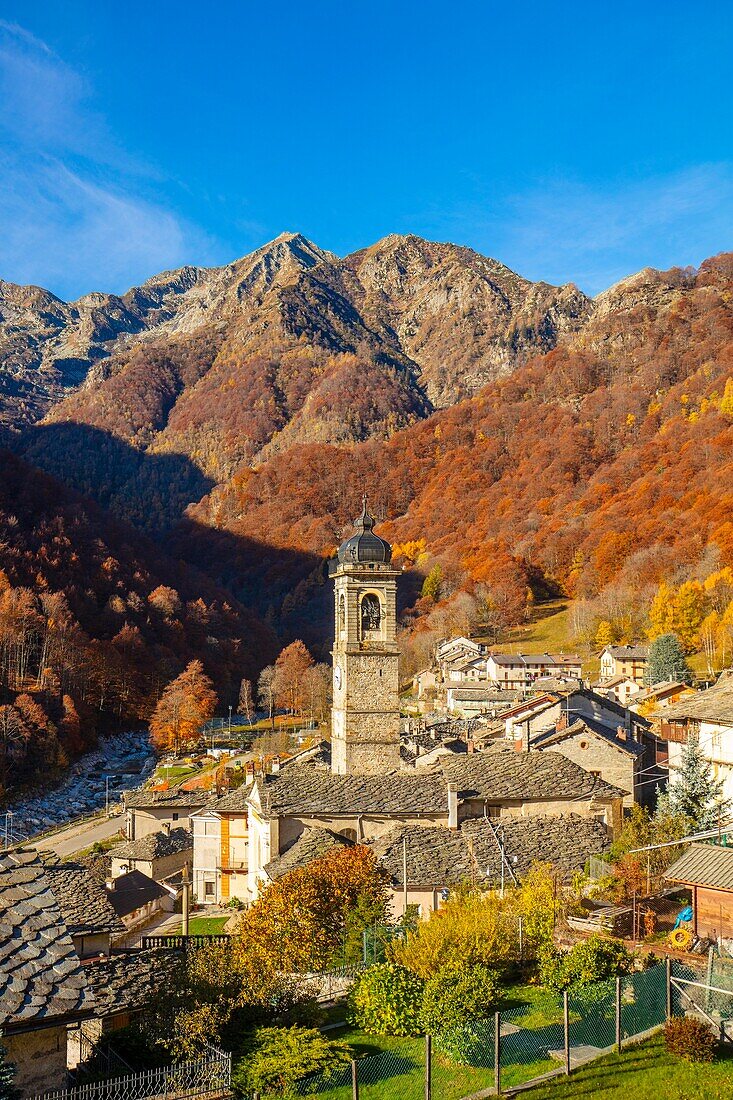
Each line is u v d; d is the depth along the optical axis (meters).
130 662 197.25
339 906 40.41
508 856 46.59
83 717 167.62
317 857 48.69
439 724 113.19
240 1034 29.20
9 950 22.69
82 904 43.22
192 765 141.62
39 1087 22.45
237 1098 25.61
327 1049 27.62
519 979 34.53
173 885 70.38
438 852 47.44
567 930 37.72
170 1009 28.84
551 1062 27.33
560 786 54.97
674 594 184.88
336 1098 25.58
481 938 34.81
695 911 33.97
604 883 41.38
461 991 30.42
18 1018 21.05
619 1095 25.23
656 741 80.94
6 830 113.25
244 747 153.75
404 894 44.44
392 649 67.62
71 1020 21.91
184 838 79.69
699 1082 25.56
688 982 29.50
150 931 59.31
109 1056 27.75
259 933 37.31
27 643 175.38
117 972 32.34
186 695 170.50
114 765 159.12
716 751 59.19
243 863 66.06
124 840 89.81
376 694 67.44
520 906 37.81
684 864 34.72
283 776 59.97
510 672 174.75
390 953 35.84
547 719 81.31
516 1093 25.66
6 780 132.00
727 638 161.75
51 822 120.06
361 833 54.75
